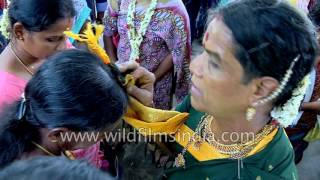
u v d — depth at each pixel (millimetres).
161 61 2129
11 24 1312
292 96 997
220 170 1140
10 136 955
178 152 1242
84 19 2123
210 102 1020
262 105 1011
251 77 935
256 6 913
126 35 2109
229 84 962
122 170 1355
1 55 1396
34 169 535
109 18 2219
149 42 2068
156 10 2021
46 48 1315
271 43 887
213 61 963
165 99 2230
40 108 959
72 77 956
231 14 920
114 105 999
